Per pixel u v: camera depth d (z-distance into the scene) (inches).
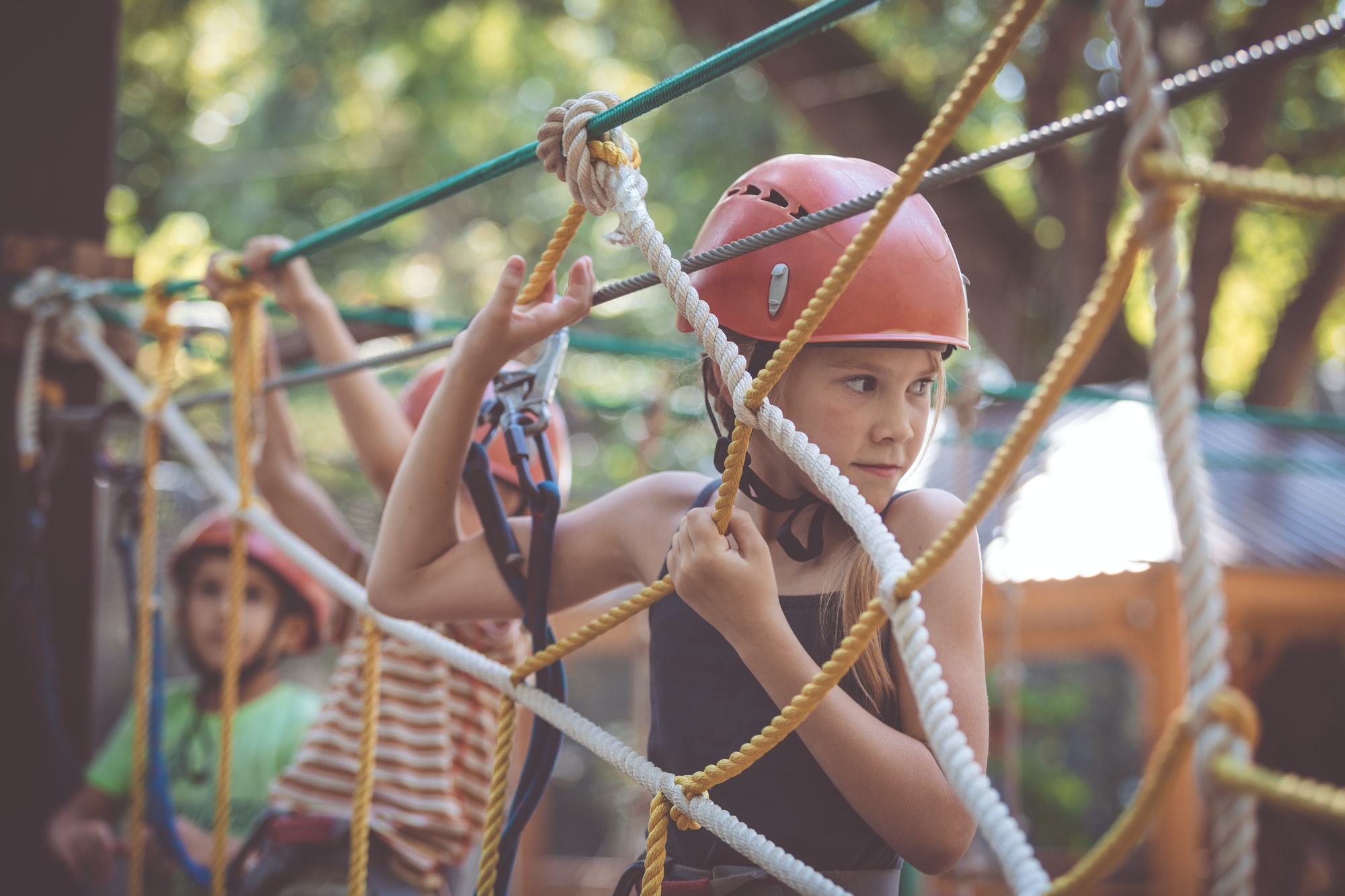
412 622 65.0
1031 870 30.2
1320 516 208.2
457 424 56.1
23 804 105.0
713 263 49.9
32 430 101.4
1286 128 316.5
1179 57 267.9
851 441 48.6
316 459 144.2
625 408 133.0
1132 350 300.8
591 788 359.6
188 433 90.1
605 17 401.4
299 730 108.0
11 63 111.0
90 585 110.2
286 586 110.3
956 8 311.4
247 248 82.0
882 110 302.8
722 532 44.1
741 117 344.5
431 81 418.6
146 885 103.1
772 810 48.8
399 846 75.6
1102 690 298.5
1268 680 210.4
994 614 206.7
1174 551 180.9
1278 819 199.3
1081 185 280.7
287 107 422.9
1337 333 434.3
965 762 33.2
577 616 191.3
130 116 423.2
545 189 432.5
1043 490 200.5
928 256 49.8
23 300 103.0
